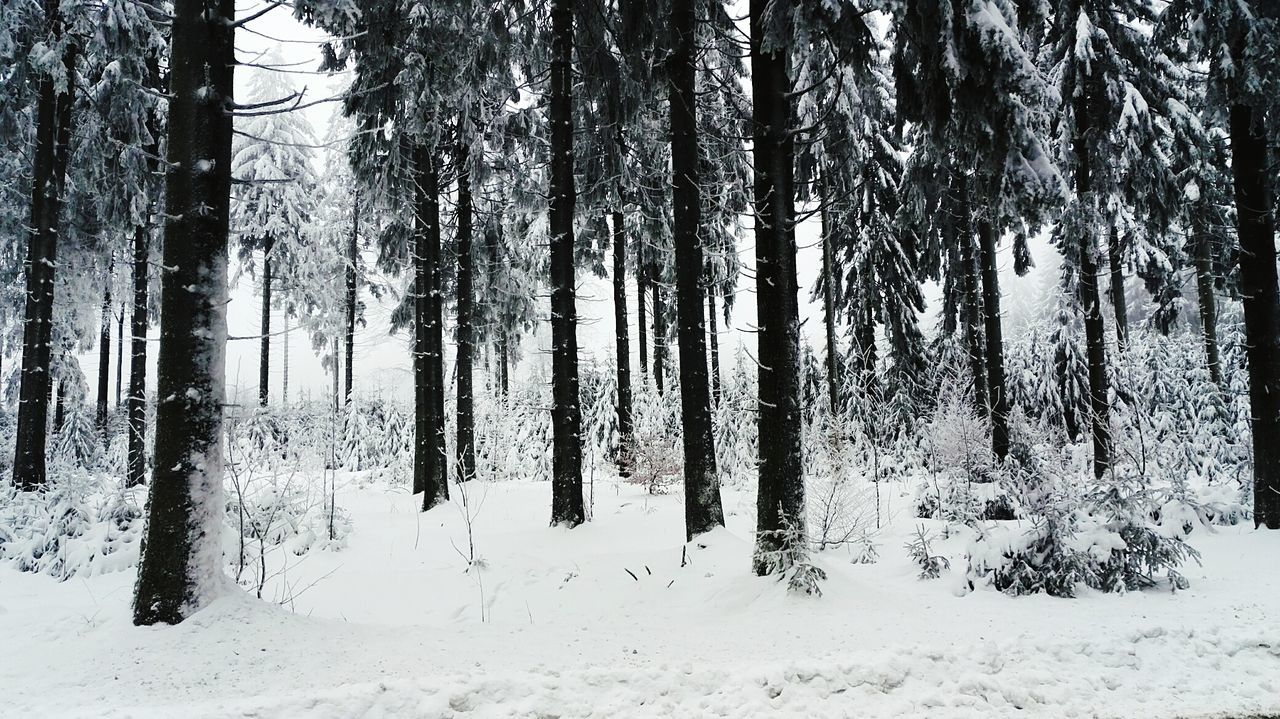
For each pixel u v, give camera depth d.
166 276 6.16
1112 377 18.78
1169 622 5.94
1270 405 10.45
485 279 17.53
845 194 11.61
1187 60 11.80
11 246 17.45
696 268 9.73
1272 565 8.21
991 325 14.61
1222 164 14.33
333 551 10.27
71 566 8.64
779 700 4.42
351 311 23.66
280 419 15.68
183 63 6.27
